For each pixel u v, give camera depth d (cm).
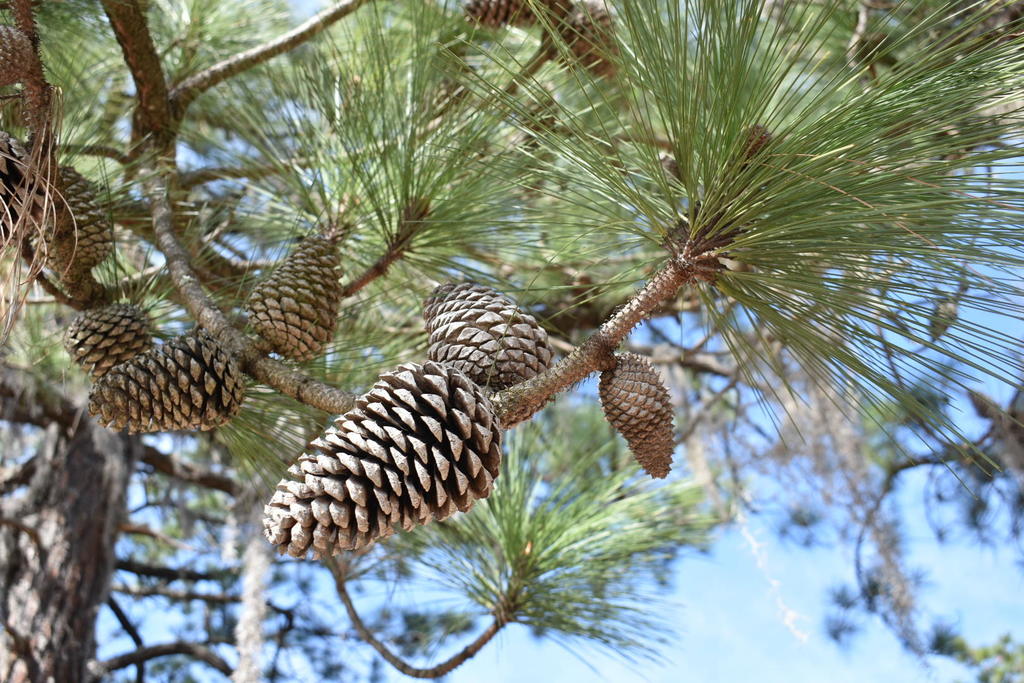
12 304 116
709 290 122
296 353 127
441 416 110
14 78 117
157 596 341
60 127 121
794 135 111
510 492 161
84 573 252
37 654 238
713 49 112
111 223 139
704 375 308
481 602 160
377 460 109
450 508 109
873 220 109
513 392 115
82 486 263
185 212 159
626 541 162
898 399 112
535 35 155
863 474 239
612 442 181
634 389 116
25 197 115
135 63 155
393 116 142
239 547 294
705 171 113
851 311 112
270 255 154
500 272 161
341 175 147
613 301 221
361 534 107
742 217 113
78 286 132
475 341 117
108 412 119
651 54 113
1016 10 116
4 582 251
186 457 334
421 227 140
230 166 160
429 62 141
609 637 157
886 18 110
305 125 151
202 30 190
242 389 124
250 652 229
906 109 109
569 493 163
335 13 159
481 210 138
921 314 110
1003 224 107
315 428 138
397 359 159
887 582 265
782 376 118
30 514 258
